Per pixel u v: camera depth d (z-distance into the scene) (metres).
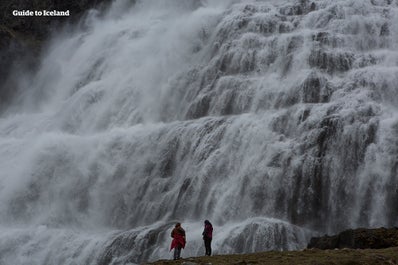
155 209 28.86
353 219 24.81
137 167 30.91
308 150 26.84
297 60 33.91
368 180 25.25
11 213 31.92
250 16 39.62
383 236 19.39
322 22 37.31
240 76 34.75
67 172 32.22
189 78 37.25
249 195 26.75
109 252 25.14
